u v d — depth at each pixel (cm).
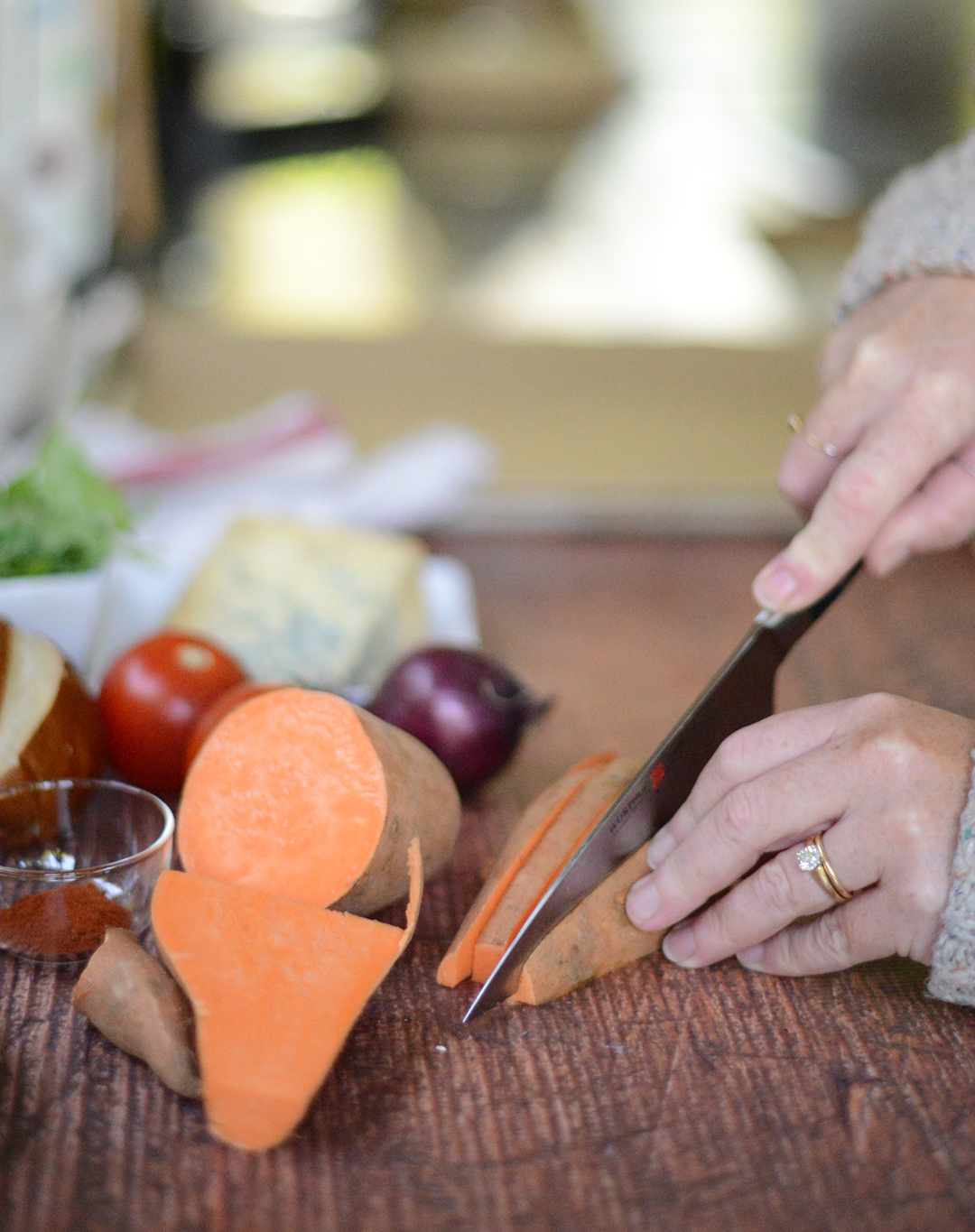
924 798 59
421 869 62
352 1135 57
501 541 99
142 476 93
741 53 224
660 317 157
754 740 62
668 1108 58
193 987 58
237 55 191
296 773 63
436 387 140
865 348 66
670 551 99
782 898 61
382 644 81
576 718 79
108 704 72
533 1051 60
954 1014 62
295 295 156
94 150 128
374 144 207
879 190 183
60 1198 55
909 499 66
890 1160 57
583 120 220
